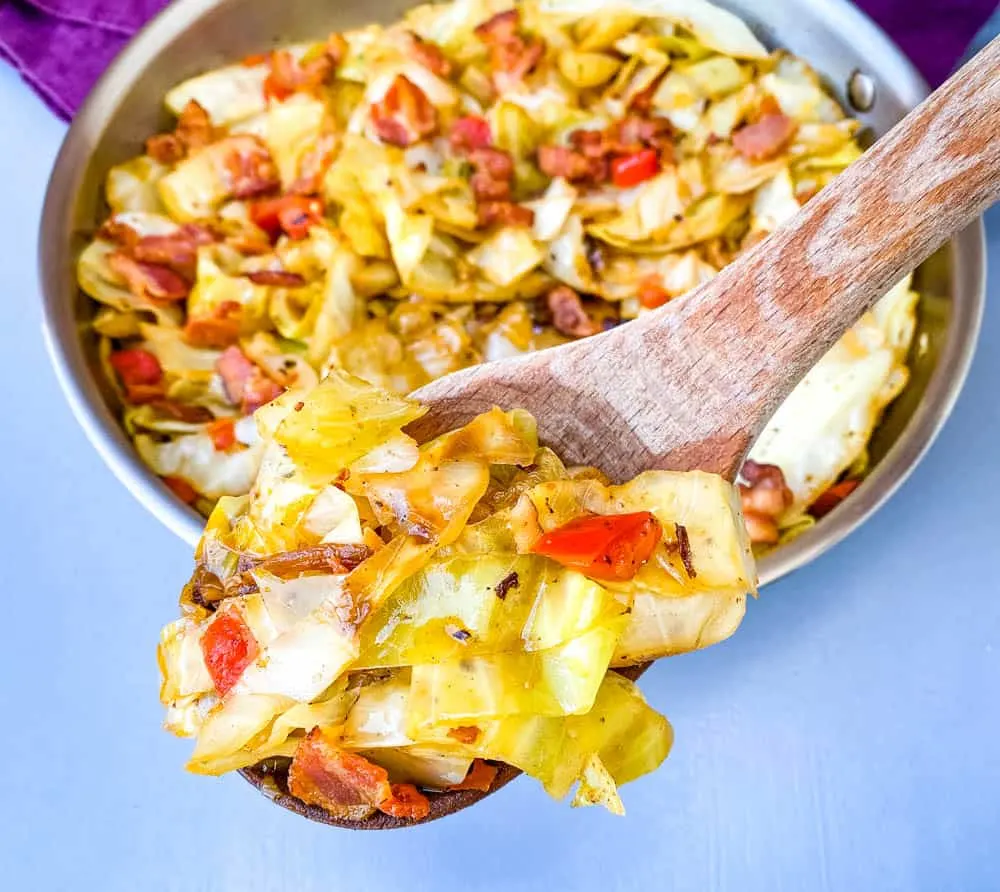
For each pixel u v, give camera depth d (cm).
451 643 22
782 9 37
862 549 36
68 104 40
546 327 37
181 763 35
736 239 38
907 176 22
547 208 37
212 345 36
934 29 39
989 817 34
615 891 33
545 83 38
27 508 37
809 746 34
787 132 37
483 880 34
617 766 23
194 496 34
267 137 38
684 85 38
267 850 34
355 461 23
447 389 25
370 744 22
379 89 37
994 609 35
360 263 36
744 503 34
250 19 37
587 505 23
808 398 35
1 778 35
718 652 35
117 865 34
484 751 22
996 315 38
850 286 23
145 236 36
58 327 32
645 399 25
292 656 22
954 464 37
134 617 36
